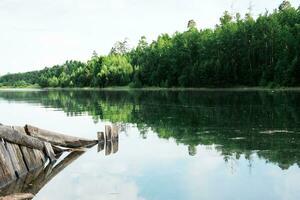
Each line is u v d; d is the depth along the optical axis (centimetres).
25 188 1282
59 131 2623
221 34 10100
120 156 1719
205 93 7369
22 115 3850
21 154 1541
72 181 1323
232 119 2911
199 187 1191
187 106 4241
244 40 9238
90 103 5422
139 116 3391
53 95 9162
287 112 3247
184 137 2159
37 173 1500
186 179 1285
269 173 1331
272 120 2767
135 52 15425
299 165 1429
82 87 16162
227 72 9181
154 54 12106
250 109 3616
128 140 2152
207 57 10244
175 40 12206
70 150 1962
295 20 9669
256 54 9025
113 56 15700
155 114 3512
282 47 8562
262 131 2275
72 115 3694
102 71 14512
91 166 1549
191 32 11588
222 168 1422
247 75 8962
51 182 1328
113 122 3017
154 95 7200
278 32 8812
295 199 1070
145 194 1134
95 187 1229
